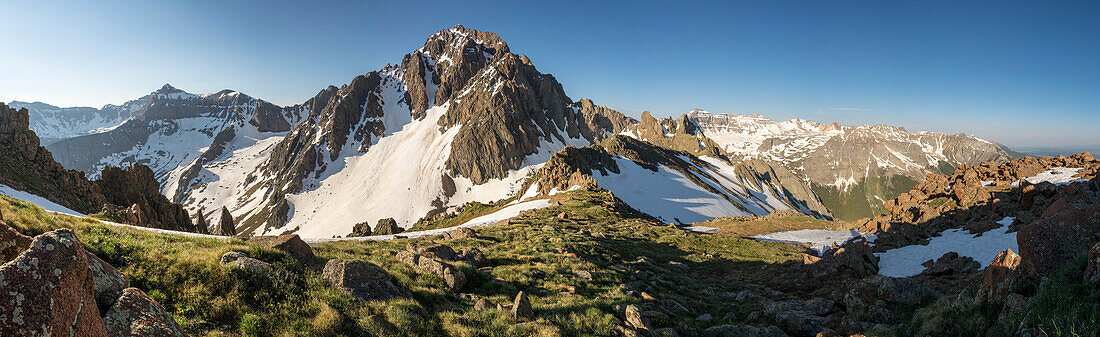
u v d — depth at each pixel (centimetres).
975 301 1622
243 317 1330
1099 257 1287
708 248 5750
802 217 9038
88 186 7650
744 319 2406
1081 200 4200
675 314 2330
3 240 1008
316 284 1683
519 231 5550
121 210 5191
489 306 1959
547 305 2111
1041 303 1269
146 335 880
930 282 3022
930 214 5778
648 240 6147
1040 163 8281
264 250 1902
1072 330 1080
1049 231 1536
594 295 2484
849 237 6231
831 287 3142
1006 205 5053
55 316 689
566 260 3406
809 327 2069
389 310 1597
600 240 5269
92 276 822
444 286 2205
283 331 1323
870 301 2227
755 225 8400
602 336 1705
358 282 1745
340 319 1442
